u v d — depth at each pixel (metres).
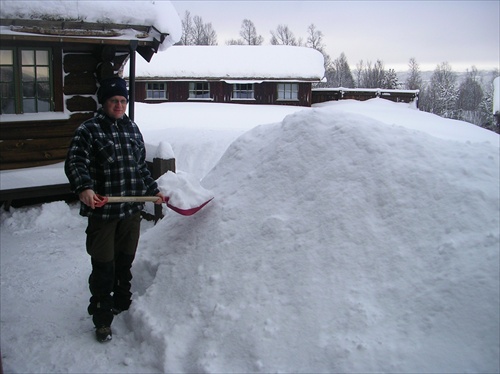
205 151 9.77
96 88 6.91
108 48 6.57
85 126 3.15
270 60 26.86
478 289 2.54
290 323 2.76
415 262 2.79
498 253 2.64
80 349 3.17
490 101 60.44
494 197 2.96
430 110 69.88
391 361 2.42
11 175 6.20
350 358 2.48
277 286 2.96
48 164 6.73
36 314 3.68
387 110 22.80
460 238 2.80
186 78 25.66
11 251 5.08
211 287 3.13
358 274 2.84
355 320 2.63
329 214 3.15
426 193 3.09
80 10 5.91
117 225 3.37
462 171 3.20
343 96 27.33
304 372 2.54
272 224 3.26
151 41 6.66
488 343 2.35
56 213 6.15
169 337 2.97
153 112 20.48
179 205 3.40
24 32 5.71
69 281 4.27
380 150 3.39
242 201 3.54
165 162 5.66
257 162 3.81
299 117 3.87
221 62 26.58
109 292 3.28
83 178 2.99
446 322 2.50
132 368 2.94
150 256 3.67
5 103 6.43
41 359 3.08
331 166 3.41
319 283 2.87
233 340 2.80
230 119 18.25
